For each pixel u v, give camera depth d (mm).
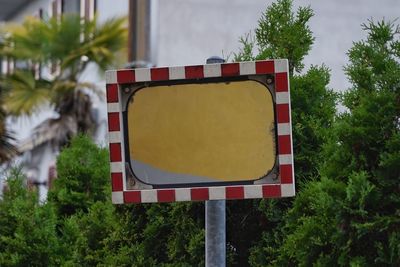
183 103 7809
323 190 9047
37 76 35750
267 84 7703
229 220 10734
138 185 7824
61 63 32531
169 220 10984
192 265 10609
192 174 7762
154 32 25734
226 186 7691
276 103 7672
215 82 7770
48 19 32969
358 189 8844
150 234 11031
